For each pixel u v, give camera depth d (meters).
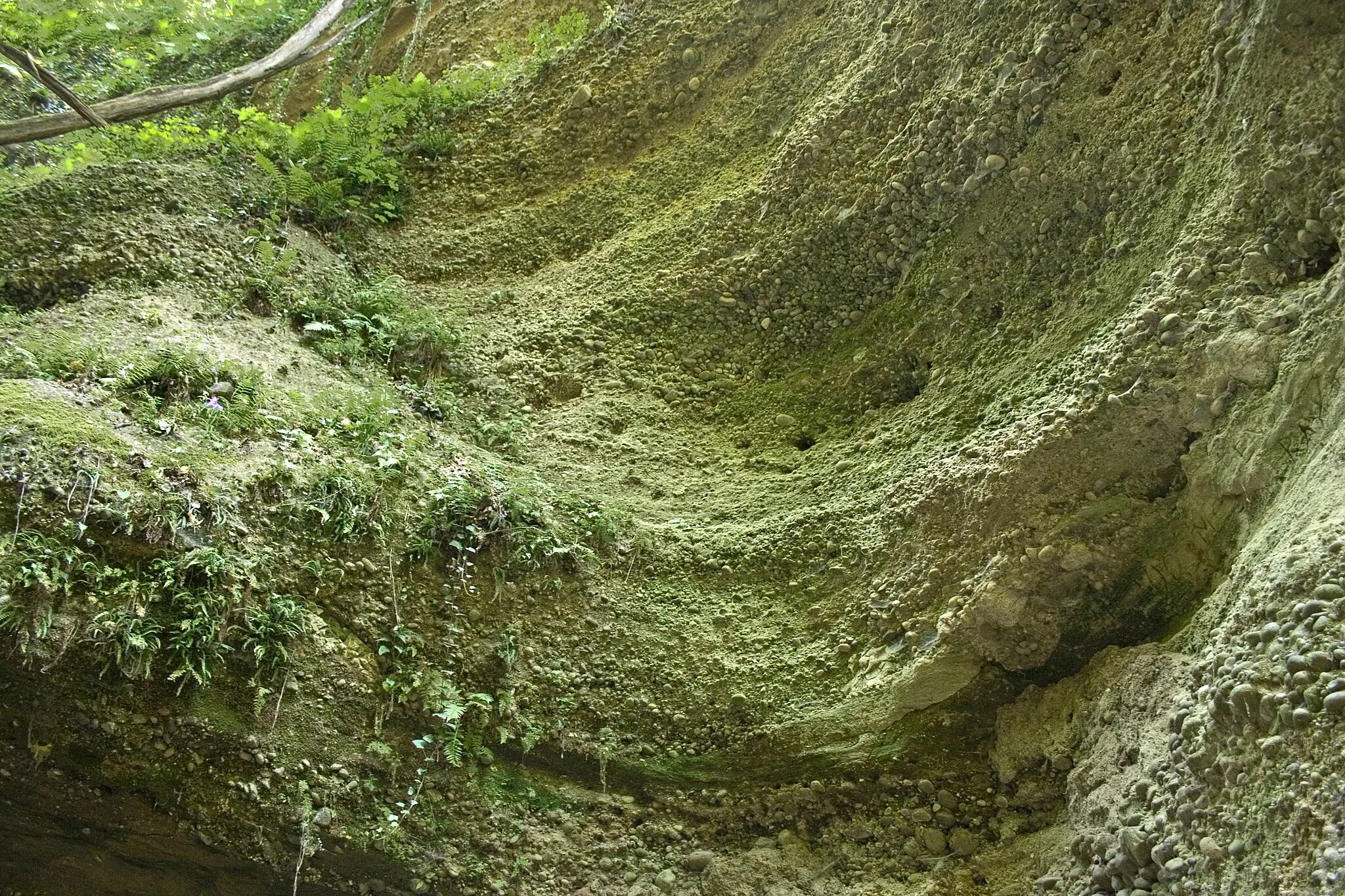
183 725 4.16
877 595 4.90
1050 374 4.89
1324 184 4.01
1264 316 4.05
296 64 8.30
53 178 6.76
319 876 4.23
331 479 5.00
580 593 5.19
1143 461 4.40
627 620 5.14
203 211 6.95
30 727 4.07
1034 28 5.52
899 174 5.98
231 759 4.20
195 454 4.85
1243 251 4.25
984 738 4.47
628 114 8.01
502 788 4.57
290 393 5.61
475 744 4.62
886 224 6.06
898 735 4.50
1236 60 4.49
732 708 4.80
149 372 5.27
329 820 4.20
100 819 4.20
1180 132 4.80
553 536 5.28
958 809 4.34
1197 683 3.58
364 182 7.98
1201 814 3.27
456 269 7.66
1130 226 4.91
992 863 4.11
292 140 7.95
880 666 4.69
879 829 4.36
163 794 4.17
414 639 4.74
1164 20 5.02
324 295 6.87
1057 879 3.80
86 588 4.17
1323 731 2.96
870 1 6.78
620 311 6.80
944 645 4.51
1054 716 4.34
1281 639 3.22
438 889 4.28
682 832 4.54
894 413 5.69
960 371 5.46
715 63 7.77
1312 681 3.06
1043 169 5.36
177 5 9.90
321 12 8.70
